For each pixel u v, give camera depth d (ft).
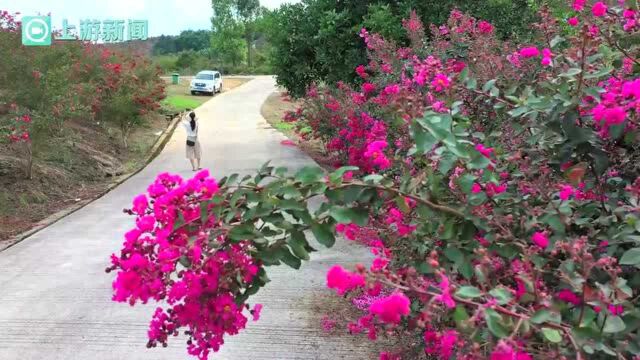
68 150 39.50
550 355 4.73
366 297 11.58
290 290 16.90
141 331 14.53
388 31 32.14
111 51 59.93
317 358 12.85
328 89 37.83
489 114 10.44
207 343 6.53
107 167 39.70
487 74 11.88
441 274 4.91
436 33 21.38
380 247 8.50
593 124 7.42
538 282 5.65
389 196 6.37
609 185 7.41
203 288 6.20
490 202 6.98
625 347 4.84
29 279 18.56
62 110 34.88
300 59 41.24
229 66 182.70
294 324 14.58
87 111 40.06
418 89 12.77
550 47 10.37
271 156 42.83
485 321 4.88
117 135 52.42
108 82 48.73
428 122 6.07
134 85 51.11
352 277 5.15
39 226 25.38
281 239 6.56
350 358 12.78
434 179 6.49
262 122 66.08
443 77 8.80
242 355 13.11
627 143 6.98
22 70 34.14
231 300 6.40
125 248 6.33
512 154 8.05
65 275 18.86
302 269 18.61
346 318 14.73
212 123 66.03
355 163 22.94
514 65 11.81
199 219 6.60
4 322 15.21
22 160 34.14
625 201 7.22
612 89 7.30
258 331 14.26
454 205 6.62
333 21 36.45
